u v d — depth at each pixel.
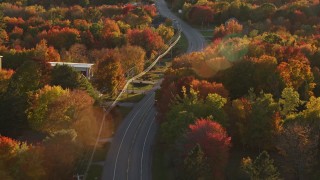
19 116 106.25
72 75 118.69
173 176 94.38
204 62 131.12
